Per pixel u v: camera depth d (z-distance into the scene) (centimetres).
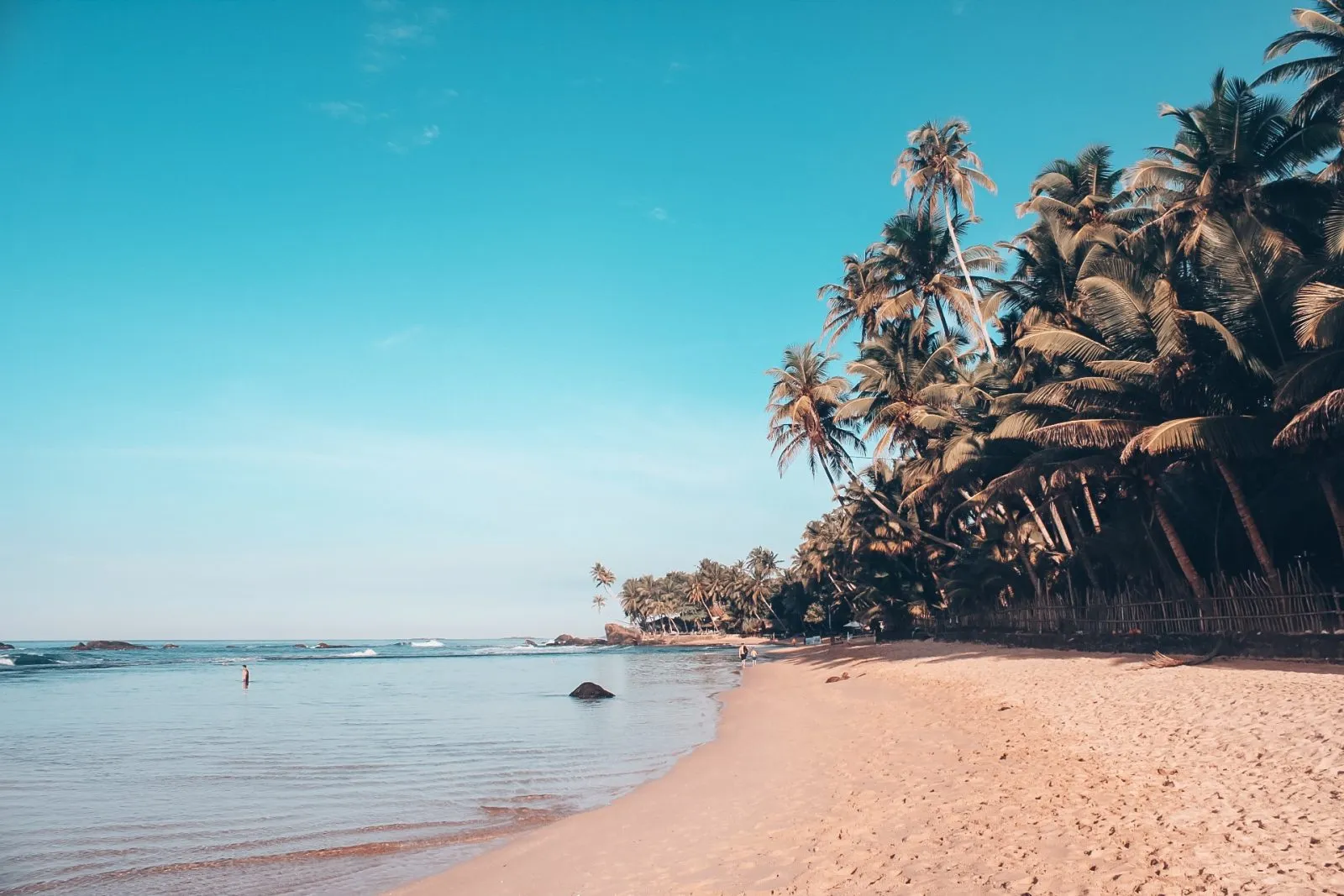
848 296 4716
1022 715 1738
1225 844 762
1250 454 2022
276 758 2214
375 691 4988
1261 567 2294
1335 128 2228
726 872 945
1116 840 831
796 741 1977
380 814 1527
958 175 3881
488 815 1503
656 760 2061
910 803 1137
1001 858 831
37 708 3916
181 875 1150
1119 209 3228
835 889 823
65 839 1361
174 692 5028
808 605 10962
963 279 4225
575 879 1010
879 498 5159
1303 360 1759
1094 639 2725
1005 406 3008
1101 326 2306
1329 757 952
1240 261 1983
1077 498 3541
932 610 4922
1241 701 1373
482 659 11444
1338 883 627
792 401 4688
